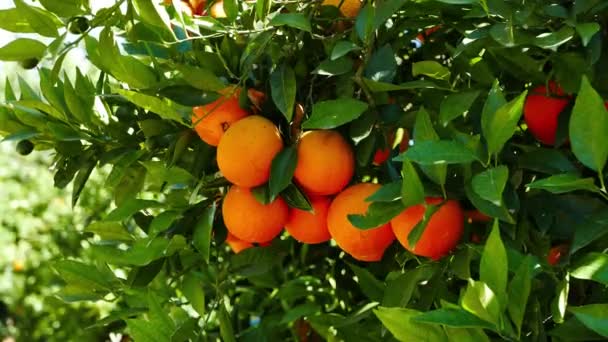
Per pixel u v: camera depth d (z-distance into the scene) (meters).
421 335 1.13
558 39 1.18
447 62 1.44
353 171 1.30
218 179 1.38
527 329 1.18
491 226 1.22
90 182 3.09
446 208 1.22
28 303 3.48
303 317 1.66
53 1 1.34
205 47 1.38
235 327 1.70
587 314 1.08
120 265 1.38
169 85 1.31
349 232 1.27
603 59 1.25
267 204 1.31
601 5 1.20
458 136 1.20
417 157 1.15
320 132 1.29
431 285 1.24
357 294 1.62
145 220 1.47
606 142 1.12
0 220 3.57
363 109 1.25
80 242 3.12
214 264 1.53
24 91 1.46
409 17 1.35
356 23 1.29
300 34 1.33
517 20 1.21
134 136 1.43
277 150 1.29
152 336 1.34
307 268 1.69
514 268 1.15
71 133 1.41
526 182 1.29
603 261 1.13
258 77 1.34
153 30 1.34
